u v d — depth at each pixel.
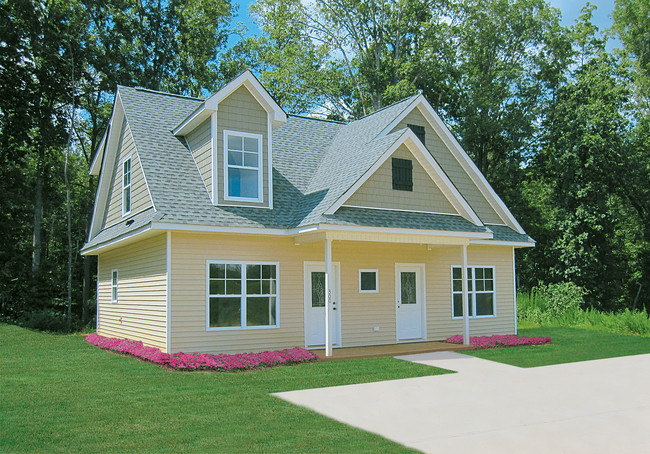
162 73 31.38
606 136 27.45
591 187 27.67
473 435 6.97
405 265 16.84
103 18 28.06
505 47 34.34
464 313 15.88
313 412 8.09
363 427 7.31
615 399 9.12
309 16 34.75
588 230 28.03
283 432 7.00
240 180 14.48
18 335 18.84
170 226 12.40
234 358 12.17
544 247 30.59
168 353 12.35
